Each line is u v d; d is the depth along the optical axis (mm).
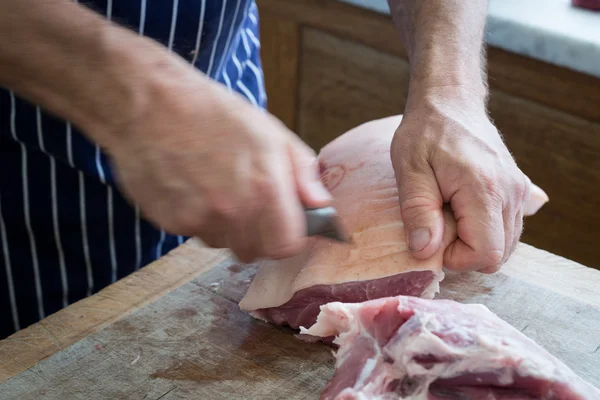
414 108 1251
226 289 1280
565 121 1907
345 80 2316
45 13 806
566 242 2049
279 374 1096
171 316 1212
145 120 826
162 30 1330
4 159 1343
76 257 1438
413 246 1108
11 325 1469
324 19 2244
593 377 1092
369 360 1008
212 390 1063
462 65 1307
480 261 1103
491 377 960
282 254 882
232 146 842
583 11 1936
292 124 2543
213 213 856
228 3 1382
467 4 1405
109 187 1378
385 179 1256
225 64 1544
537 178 2041
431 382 979
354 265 1150
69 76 818
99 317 1209
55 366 1100
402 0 1465
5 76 843
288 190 862
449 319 1006
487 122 1233
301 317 1183
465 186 1113
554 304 1238
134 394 1055
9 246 1409
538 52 1848
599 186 1915
